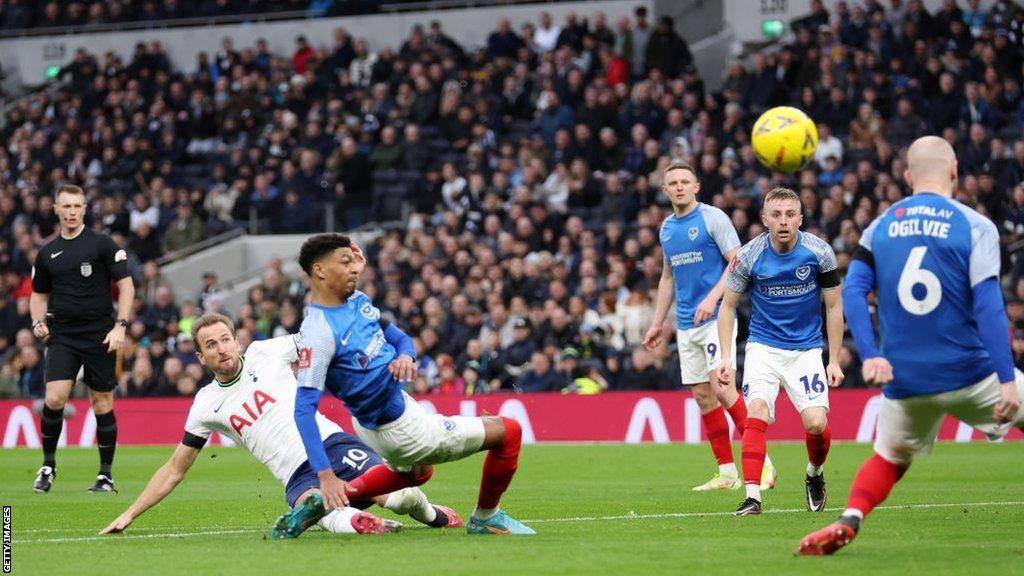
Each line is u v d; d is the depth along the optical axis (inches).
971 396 339.6
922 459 792.3
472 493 610.2
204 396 440.8
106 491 644.1
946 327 338.3
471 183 1325.0
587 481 676.7
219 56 1651.1
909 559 344.5
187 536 429.4
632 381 1051.9
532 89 1464.1
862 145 1259.2
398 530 427.8
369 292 1210.6
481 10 1654.8
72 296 636.7
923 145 350.0
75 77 1686.8
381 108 1491.1
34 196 1519.4
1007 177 1157.1
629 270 1157.1
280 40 1726.1
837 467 741.9
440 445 389.1
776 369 501.4
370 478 412.8
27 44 1817.2
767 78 1346.0
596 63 1441.9
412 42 1534.2
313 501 405.1
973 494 567.2
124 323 634.2
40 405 1035.3
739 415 597.6
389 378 382.3
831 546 347.9
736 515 482.0
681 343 609.0
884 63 1330.0
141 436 1107.9
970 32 1328.7
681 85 1375.5
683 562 343.6
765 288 503.2
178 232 1454.2
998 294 331.6
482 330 1131.3
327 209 1429.6
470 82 1482.5
